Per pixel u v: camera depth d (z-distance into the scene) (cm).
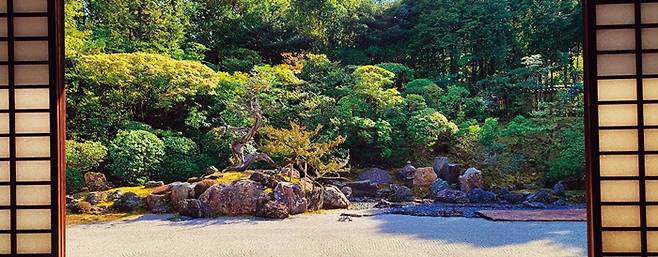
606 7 264
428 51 1585
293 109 1208
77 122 1159
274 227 712
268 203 804
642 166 262
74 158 977
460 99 1323
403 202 969
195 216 793
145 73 1136
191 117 1177
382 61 1595
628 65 262
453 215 801
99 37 1235
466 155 1150
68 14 1159
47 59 269
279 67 1256
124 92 1158
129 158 1033
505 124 1342
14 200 271
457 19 1512
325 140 1133
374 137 1206
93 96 1140
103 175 995
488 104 1334
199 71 1189
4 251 273
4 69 270
